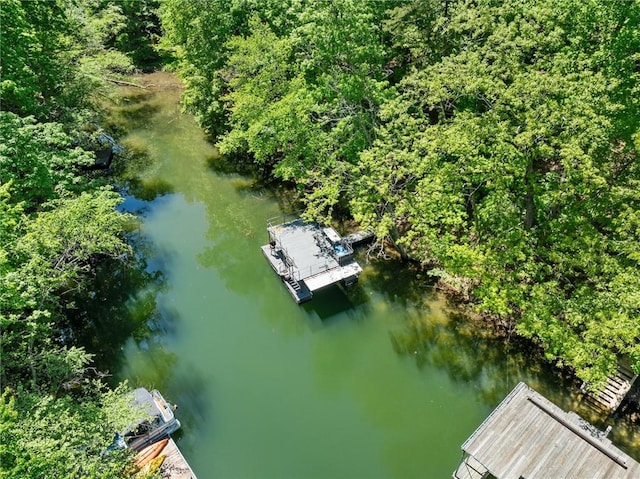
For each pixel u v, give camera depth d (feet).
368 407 91.09
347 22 105.50
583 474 64.23
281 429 88.28
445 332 100.99
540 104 78.38
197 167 156.46
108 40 187.73
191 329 107.65
